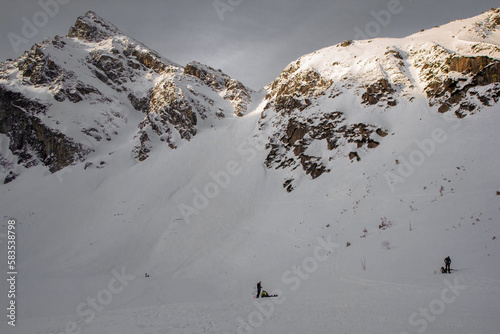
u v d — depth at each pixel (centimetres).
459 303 1883
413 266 3175
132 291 4150
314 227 5309
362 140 6788
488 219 3538
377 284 2852
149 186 8200
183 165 8794
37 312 3384
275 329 1634
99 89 12669
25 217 7856
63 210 7925
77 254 6272
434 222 3919
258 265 4806
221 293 3909
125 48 15338
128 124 11900
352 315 1788
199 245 5903
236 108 11656
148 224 6819
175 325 1877
